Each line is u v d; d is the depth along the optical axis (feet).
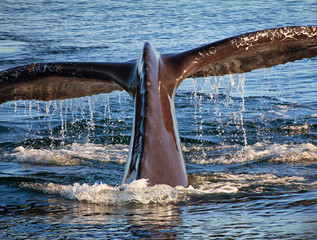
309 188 81.41
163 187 72.64
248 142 127.34
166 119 79.15
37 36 321.73
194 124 146.51
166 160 75.31
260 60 92.38
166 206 69.67
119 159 113.29
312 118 150.51
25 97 95.55
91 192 76.74
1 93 94.12
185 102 174.70
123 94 194.80
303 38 89.04
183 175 77.41
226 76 208.13
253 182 87.04
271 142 126.62
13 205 75.36
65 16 419.74
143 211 67.46
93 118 158.20
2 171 101.81
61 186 85.81
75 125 149.79
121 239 56.44
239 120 150.00
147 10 441.68
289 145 122.21
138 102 80.53
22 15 432.66
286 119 149.59
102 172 100.99
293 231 56.70
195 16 394.73
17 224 64.28
